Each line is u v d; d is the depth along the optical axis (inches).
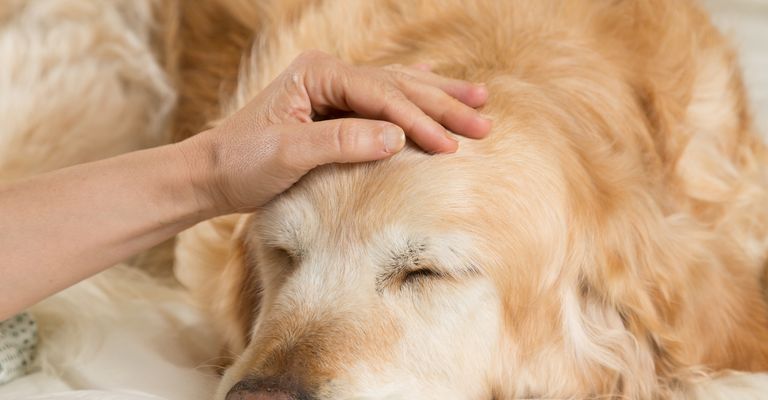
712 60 86.3
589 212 65.0
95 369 67.7
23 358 68.4
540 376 65.7
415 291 59.9
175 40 105.2
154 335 75.8
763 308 73.9
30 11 104.2
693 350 67.6
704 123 82.3
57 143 102.0
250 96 87.1
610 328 67.1
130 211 59.6
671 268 67.6
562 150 65.2
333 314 58.7
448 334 60.4
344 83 60.2
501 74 70.8
